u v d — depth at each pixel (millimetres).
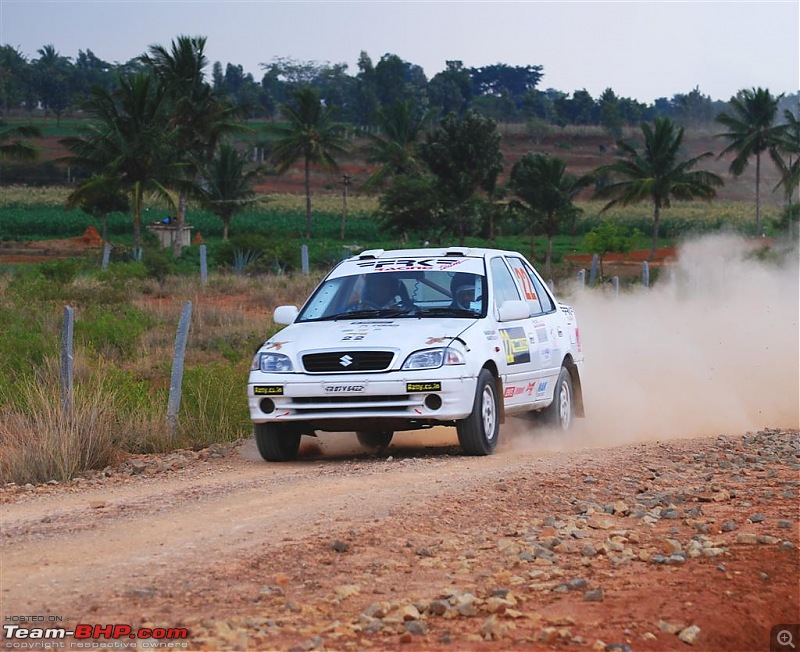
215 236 189875
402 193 153625
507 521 14859
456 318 21516
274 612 10750
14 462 20578
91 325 39281
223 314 50219
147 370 34500
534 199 138875
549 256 121625
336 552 13156
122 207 134125
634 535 13750
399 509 15391
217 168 165625
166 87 111062
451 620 10508
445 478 17812
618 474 18328
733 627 10312
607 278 87125
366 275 22906
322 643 9688
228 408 25672
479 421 20484
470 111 154750
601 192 148000
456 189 153375
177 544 13703
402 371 19906
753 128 175625
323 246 123875
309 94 173000
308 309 22656
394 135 187625
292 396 20188
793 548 12852
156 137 109250
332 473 18938
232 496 16922
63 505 17297
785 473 18000
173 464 21375
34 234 182375
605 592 11367
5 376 27422
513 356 22062
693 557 12773
